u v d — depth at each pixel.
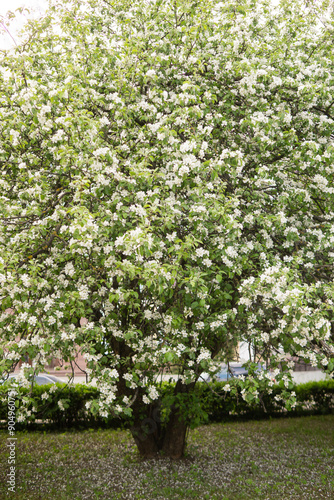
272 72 5.05
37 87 4.46
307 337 3.98
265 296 3.83
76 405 9.53
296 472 6.57
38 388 9.16
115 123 4.73
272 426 9.80
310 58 5.61
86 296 3.91
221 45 5.27
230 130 5.16
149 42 5.54
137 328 4.72
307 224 5.16
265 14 5.94
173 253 4.08
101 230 3.90
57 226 4.31
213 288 4.25
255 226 4.96
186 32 5.20
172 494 5.57
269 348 4.60
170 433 6.93
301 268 4.82
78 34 5.77
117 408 3.97
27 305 3.88
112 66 5.24
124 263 3.56
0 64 5.04
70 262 4.29
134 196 4.12
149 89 5.05
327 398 11.43
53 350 4.25
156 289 3.84
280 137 4.79
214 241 4.20
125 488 5.78
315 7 6.04
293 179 5.21
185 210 4.45
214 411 10.23
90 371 4.19
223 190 4.61
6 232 4.57
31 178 4.30
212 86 5.21
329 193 4.82
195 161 4.22
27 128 4.71
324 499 5.49
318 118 5.28
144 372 4.71
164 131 4.16
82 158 4.06
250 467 6.78
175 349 4.09
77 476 6.31
